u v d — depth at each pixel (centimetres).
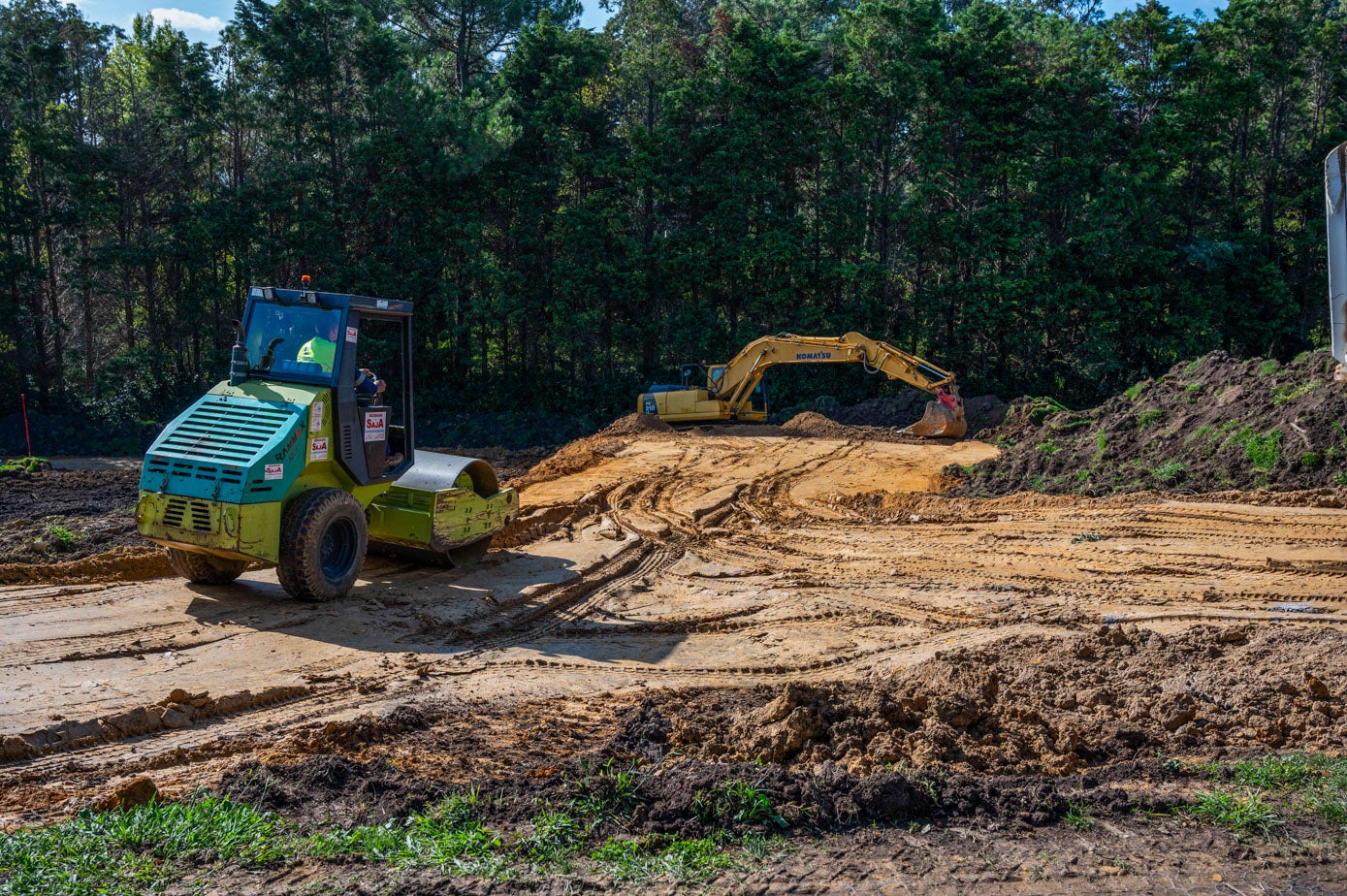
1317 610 1045
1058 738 623
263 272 3994
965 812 500
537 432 3922
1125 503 1625
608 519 1617
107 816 472
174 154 4131
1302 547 1302
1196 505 1562
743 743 621
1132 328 4081
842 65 4641
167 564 1162
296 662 843
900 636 984
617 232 4219
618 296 4125
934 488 1994
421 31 4981
